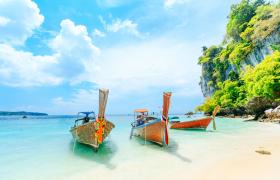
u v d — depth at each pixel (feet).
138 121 47.42
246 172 19.63
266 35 136.15
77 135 35.55
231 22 186.19
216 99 169.68
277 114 80.43
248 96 122.01
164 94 34.06
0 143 44.73
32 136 58.44
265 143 35.68
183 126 65.77
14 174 22.71
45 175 22.07
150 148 34.55
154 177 19.90
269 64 99.50
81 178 20.62
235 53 163.12
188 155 28.68
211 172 20.42
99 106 29.99
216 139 43.04
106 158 28.63
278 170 19.43
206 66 233.96
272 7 142.20
